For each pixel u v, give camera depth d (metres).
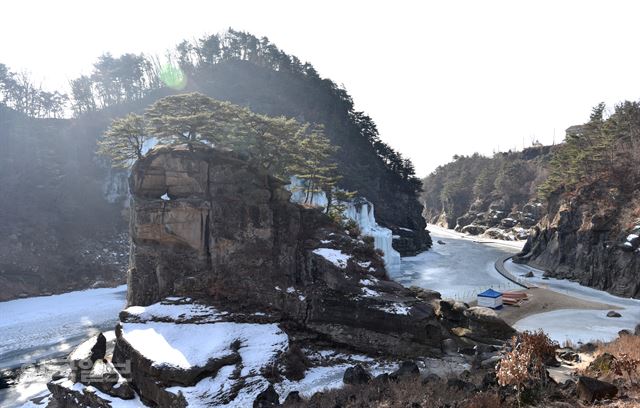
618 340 34.66
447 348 36.12
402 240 117.31
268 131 48.56
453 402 19.70
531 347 22.84
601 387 18.72
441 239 158.62
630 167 83.88
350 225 54.84
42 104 114.44
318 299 37.34
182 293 38.84
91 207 95.94
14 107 109.62
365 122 150.00
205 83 129.00
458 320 40.44
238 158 44.81
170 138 46.41
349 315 36.56
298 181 81.25
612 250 71.50
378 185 130.38
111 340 44.84
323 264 39.12
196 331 33.72
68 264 82.44
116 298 70.81
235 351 31.67
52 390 34.12
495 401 18.53
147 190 42.59
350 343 36.31
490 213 177.12
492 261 106.88
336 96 148.50
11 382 40.00
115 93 122.81
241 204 41.72
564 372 26.39
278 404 25.62
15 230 81.62
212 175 42.56
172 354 30.44
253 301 38.47
